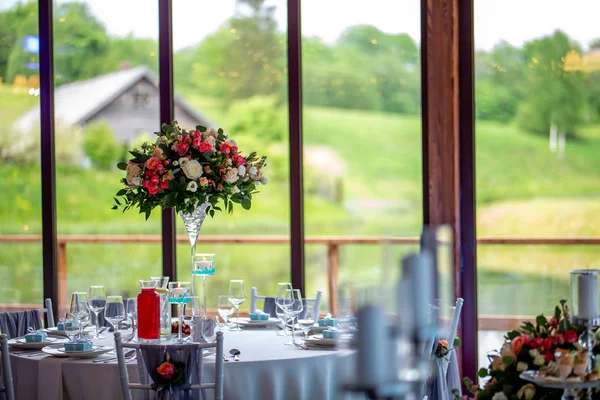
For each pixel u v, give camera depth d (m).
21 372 3.36
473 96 5.15
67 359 3.26
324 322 3.92
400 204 5.27
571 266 5.07
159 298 3.32
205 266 3.68
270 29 5.52
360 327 1.45
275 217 5.52
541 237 5.11
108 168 5.74
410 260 1.54
